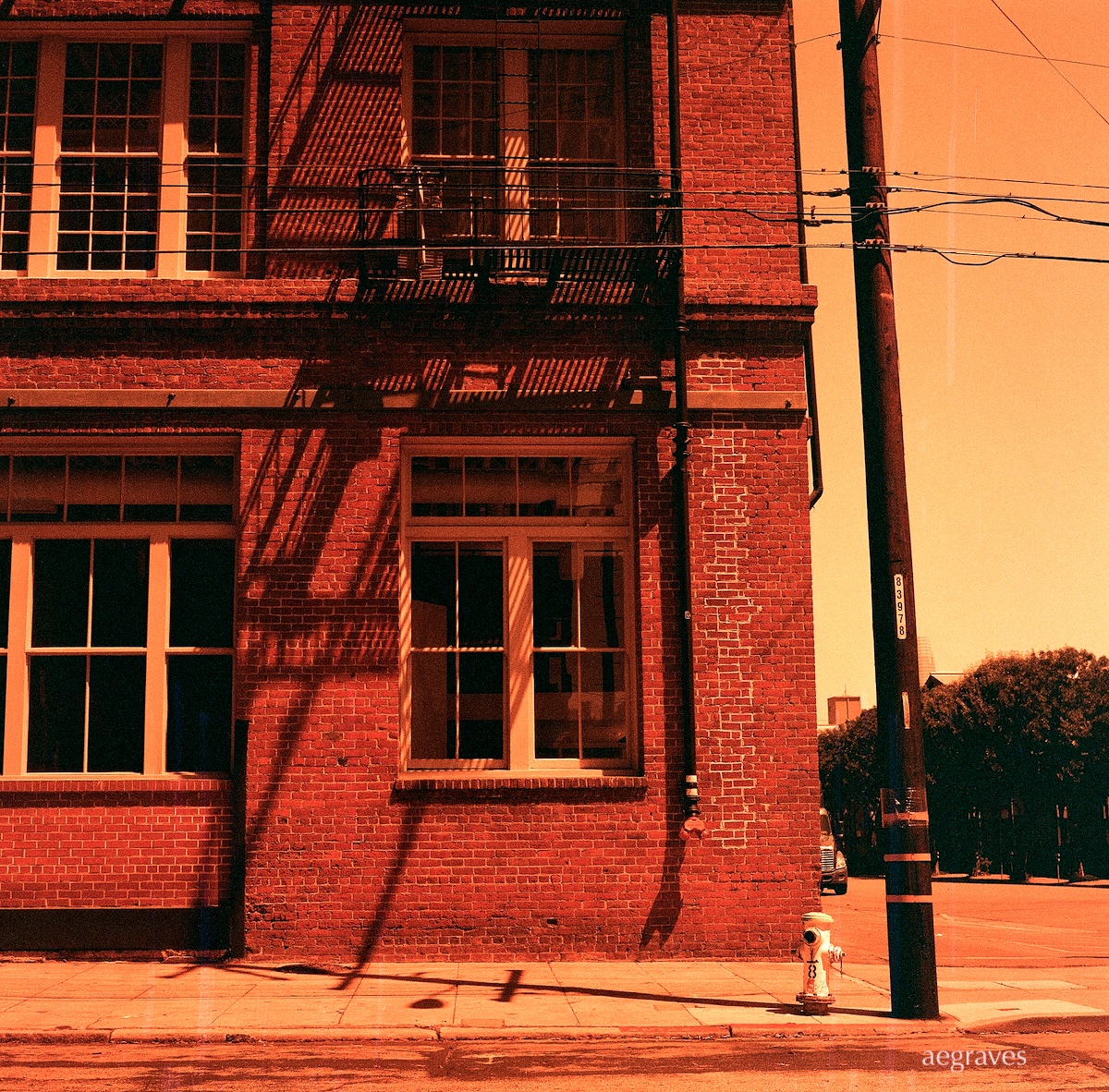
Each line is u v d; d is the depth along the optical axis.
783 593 12.30
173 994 9.88
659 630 12.21
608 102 13.29
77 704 12.10
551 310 12.54
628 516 12.63
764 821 11.95
